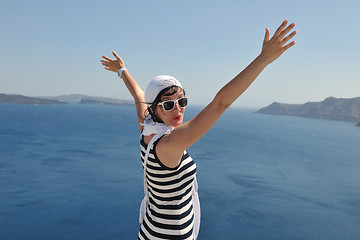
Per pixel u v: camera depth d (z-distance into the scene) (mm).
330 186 35000
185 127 1291
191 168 1657
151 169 1553
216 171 41125
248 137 99062
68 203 23922
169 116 1530
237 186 32969
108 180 32406
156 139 1484
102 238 17766
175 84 1538
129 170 38281
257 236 19328
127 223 20234
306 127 184625
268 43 1182
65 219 20406
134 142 68000
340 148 79062
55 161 42094
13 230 18172
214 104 1209
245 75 1169
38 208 22406
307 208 25906
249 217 22906
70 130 89312
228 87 1166
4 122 108375
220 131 121188
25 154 46312
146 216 1816
